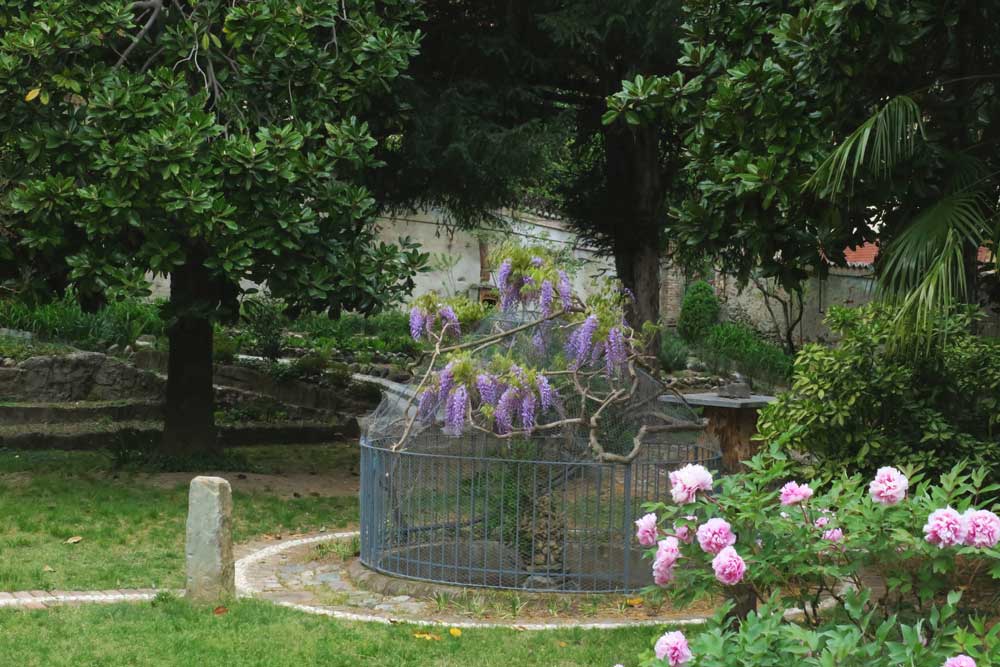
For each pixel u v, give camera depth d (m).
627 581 8.12
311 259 11.91
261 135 11.38
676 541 5.10
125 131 11.27
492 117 14.30
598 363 8.61
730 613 5.73
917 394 9.30
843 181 8.77
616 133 15.21
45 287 11.71
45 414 16.64
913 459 8.80
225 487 7.54
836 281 26.73
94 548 9.54
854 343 9.38
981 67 9.40
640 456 8.80
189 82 12.52
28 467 13.23
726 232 10.03
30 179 11.04
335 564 9.34
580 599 7.99
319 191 11.79
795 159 9.33
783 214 9.48
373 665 6.27
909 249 7.95
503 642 6.80
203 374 14.22
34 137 11.05
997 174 8.67
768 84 9.35
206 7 12.12
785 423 9.40
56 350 18.47
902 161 8.68
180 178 10.81
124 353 19.45
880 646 3.98
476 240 27.95
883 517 4.79
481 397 8.30
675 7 12.68
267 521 11.15
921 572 4.68
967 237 7.78
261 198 11.44
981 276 12.11
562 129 13.72
